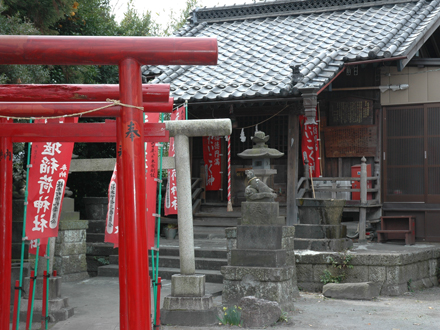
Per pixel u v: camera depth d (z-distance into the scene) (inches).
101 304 305.9
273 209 296.4
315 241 358.3
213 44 152.4
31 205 244.2
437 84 473.4
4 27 331.9
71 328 255.1
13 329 229.8
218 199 551.5
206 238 471.2
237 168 541.0
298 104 447.8
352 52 454.9
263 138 321.7
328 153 508.7
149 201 249.4
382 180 492.7
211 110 520.1
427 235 468.1
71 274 392.8
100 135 181.8
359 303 306.8
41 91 170.2
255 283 283.9
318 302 309.9
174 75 522.9
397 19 511.5
